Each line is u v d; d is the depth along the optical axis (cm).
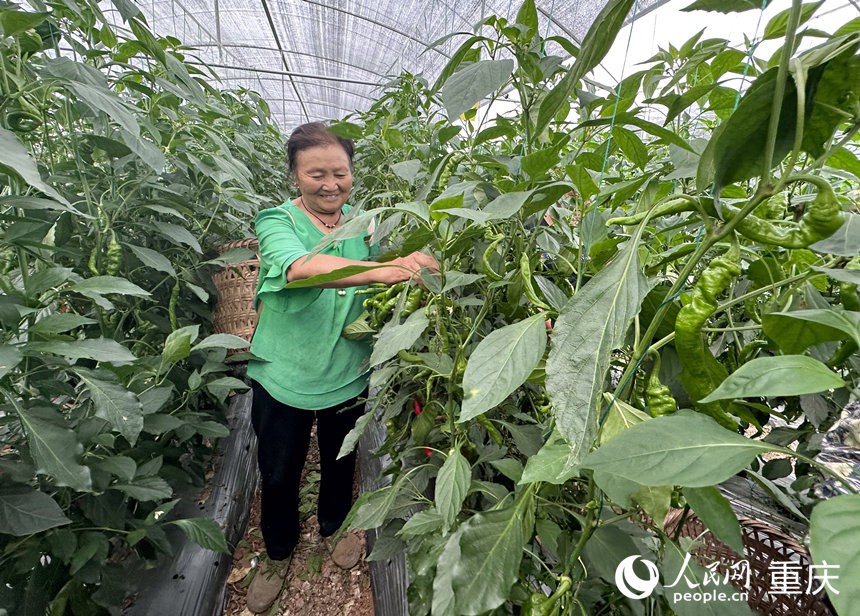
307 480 336
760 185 58
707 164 67
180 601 215
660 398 76
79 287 136
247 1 813
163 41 229
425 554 107
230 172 206
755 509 176
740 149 64
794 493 161
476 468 153
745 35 148
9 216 143
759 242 63
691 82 137
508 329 80
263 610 243
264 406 224
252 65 1170
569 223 142
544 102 73
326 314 213
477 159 134
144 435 231
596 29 58
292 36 977
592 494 80
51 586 161
